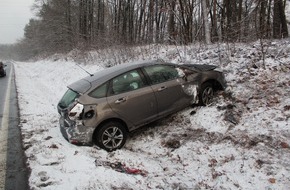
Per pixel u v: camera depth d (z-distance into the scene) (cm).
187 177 510
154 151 629
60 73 2039
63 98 680
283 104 650
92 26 3488
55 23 4219
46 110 1023
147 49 1587
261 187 450
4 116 959
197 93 731
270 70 826
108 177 495
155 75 688
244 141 568
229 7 2025
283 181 450
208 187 474
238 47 1116
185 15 1847
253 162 507
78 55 2267
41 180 493
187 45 1465
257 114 640
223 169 512
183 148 610
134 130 717
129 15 2958
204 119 686
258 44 1101
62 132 661
